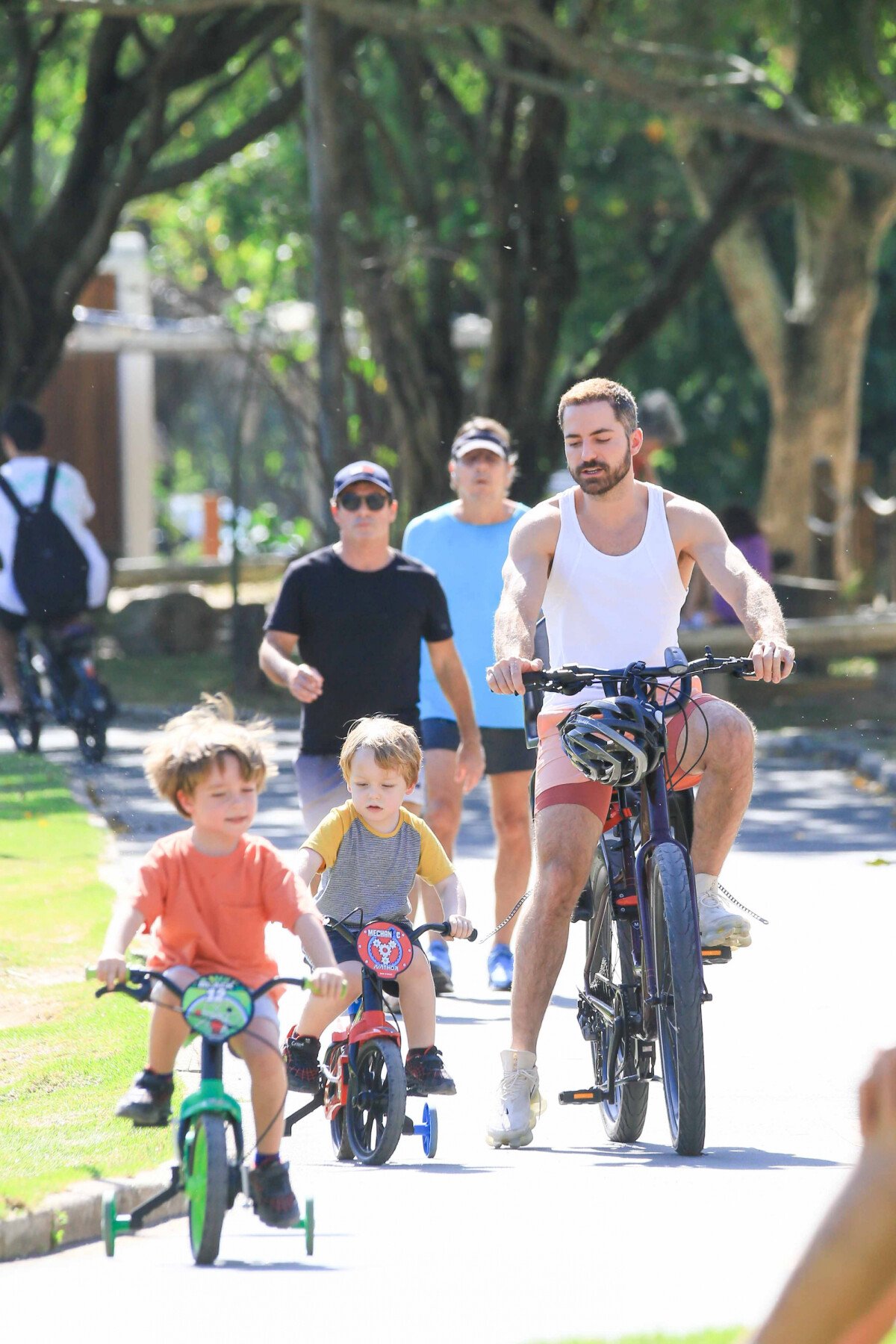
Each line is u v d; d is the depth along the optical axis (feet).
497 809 102.17
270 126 261.03
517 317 250.78
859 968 102.06
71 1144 66.74
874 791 174.81
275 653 91.35
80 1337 48.55
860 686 254.68
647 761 66.59
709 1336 45.16
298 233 309.01
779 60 300.61
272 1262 56.49
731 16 272.10
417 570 93.40
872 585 293.02
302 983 56.44
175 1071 76.33
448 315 257.55
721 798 70.44
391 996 71.26
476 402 256.93
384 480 91.86
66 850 129.80
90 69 254.27
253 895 57.88
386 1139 67.36
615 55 236.02
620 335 270.05
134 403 409.69
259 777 57.36
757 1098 76.84
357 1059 69.36
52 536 181.27
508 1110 70.85
